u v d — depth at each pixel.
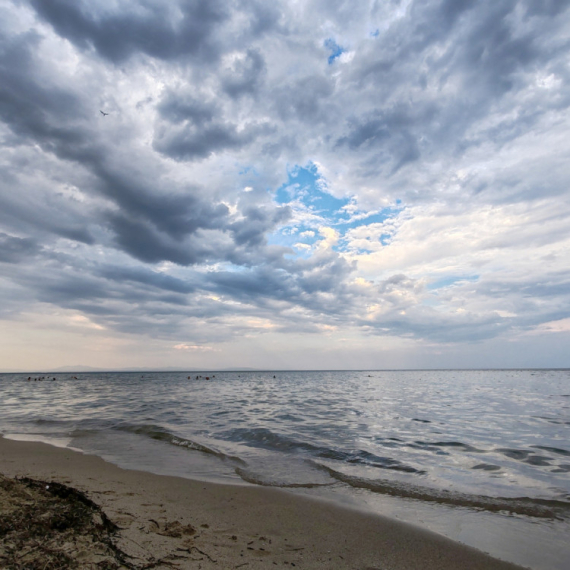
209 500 6.02
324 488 6.95
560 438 11.91
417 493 6.67
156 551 3.84
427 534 4.86
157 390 40.28
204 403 24.11
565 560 4.25
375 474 7.89
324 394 32.94
